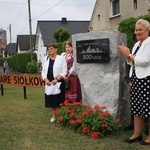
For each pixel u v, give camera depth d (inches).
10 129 225.5
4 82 406.3
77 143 189.5
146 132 199.0
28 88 515.5
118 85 211.0
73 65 248.5
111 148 179.0
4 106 322.0
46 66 237.9
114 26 777.6
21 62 1310.3
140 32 174.7
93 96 221.3
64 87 239.8
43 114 275.9
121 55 214.2
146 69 172.1
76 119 215.2
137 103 177.5
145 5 651.5
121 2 736.3
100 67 218.4
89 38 222.1
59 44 781.9
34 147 184.7
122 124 212.5
